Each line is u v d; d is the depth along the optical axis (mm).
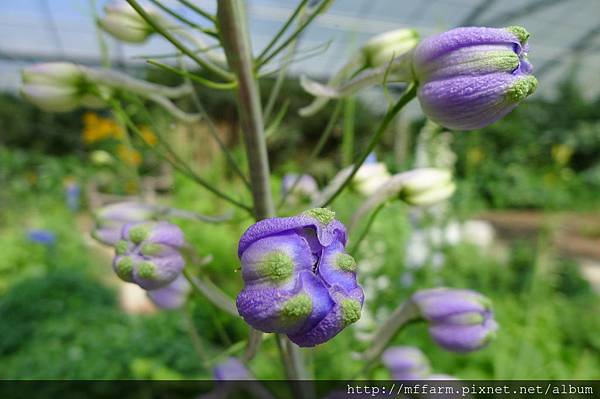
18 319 316
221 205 370
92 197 767
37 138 1171
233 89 87
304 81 96
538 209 898
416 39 101
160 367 250
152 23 79
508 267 374
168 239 84
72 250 510
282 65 94
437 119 73
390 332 102
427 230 305
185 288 110
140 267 82
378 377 203
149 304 399
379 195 101
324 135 100
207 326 303
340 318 56
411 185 100
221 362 112
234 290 294
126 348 273
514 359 258
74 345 284
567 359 273
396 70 81
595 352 284
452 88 69
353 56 102
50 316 321
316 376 207
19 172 917
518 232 689
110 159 432
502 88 67
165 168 543
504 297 326
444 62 70
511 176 899
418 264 300
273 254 56
